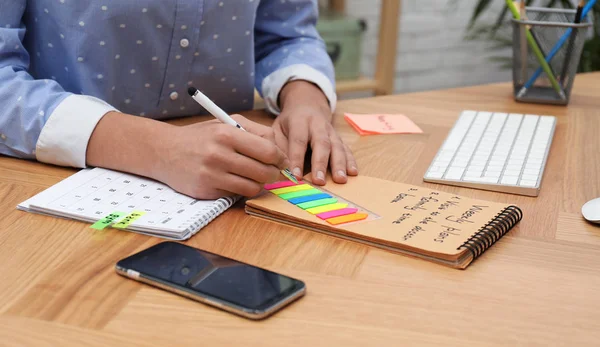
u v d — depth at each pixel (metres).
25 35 1.00
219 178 0.70
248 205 0.70
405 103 1.21
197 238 0.65
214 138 0.71
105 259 0.60
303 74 1.09
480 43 2.79
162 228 0.64
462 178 0.82
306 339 0.49
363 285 0.57
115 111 0.82
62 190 0.73
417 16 2.69
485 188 0.80
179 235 0.64
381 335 0.50
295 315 0.52
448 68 2.82
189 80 1.08
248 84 1.16
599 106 1.22
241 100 1.18
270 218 0.70
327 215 0.68
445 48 2.78
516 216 0.70
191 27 1.02
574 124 1.10
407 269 0.60
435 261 0.61
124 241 0.64
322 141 0.86
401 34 2.69
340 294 0.55
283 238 0.66
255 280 0.55
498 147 0.94
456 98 1.26
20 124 0.83
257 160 0.72
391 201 0.73
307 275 0.58
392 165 0.88
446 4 2.71
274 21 1.20
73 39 0.96
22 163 0.84
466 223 0.67
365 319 0.52
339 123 1.07
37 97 0.83
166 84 1.06
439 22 2.73
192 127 0.77
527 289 0.58
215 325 0.50
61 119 0.81
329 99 1.09
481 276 0.60
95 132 0.80
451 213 0.70
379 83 2.34
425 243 0.62
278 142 0.89
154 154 0.75
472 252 0.62
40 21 0.97
